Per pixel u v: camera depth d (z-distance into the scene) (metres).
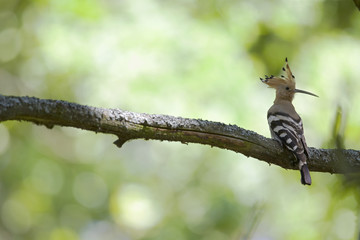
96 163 14.45
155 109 12.01
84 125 5.15
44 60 12.95
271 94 12.16
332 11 13.77
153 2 12.83
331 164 6.47
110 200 13.88
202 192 12.76
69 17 12.77
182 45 12.36
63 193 14.25
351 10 13.64
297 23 13.52
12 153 14.47
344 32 13.60
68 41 12.56
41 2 13.67
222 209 12.11
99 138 14.57
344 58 12.94
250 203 12.15
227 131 5.81
